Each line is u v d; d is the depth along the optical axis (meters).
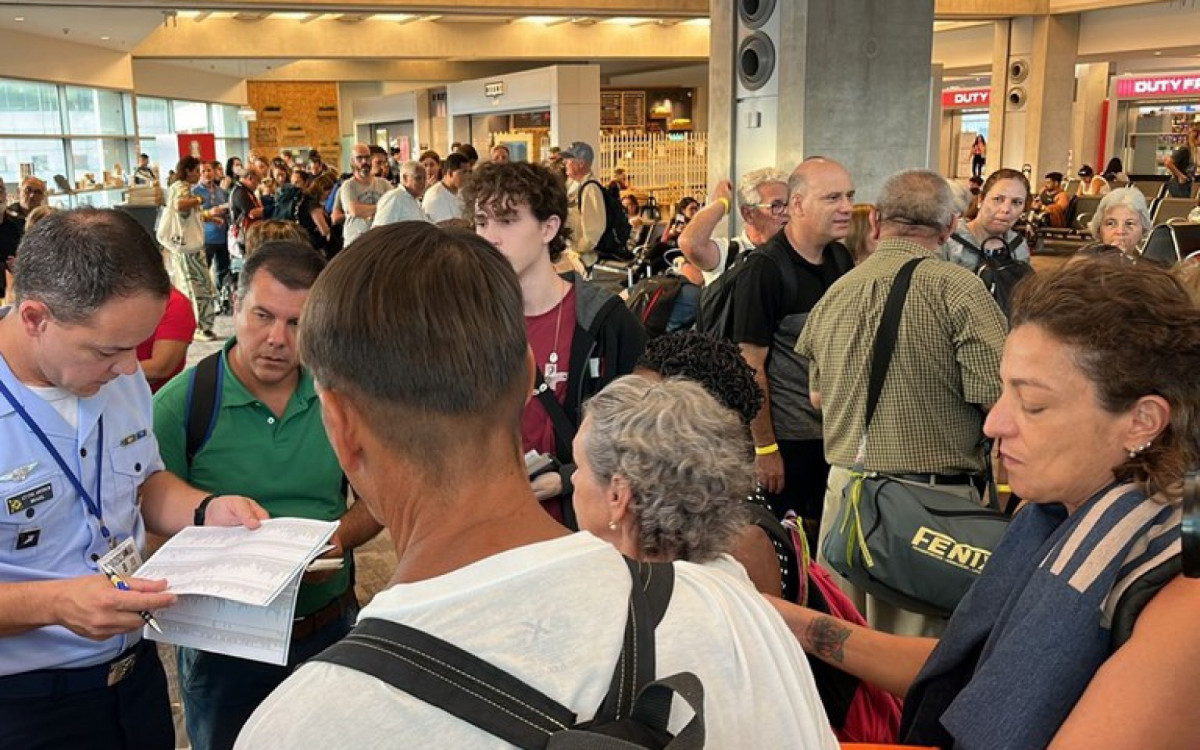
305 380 1.97
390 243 0.78
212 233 10.78
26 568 1.54
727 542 1.42
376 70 29.03
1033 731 1.04
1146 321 1.08
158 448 1.83
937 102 16.81
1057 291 1.13
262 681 1.94
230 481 1.93
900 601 2.06
